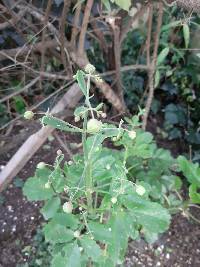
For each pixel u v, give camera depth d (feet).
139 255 1.97
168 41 2.45
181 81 2.59
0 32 2.07
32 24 1.91
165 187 1.84
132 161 1.75
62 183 1.27
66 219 1.24
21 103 2.28
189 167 1.78
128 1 1.30
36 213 2.07
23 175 2.20
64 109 2.04
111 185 1.26
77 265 1.19
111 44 2.15
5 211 2.07
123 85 2.43
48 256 1.87
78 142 2.36
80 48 1.86
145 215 1.26
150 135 1.71
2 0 1.82
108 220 1.29
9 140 2.13
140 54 2.44
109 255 1.29
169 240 2.05
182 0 1.18
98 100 2.35
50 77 2.08
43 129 1.90
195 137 2.44
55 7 1.91
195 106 2.58
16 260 1.90
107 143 2.33
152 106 2.56
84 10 1.84
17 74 2.24
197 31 2.37
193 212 2.18
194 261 1.99
